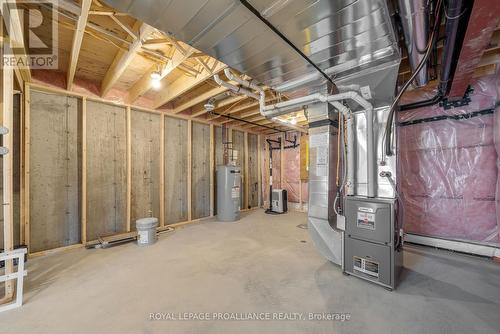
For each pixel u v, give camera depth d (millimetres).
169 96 3553
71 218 3234
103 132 3572
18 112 2842
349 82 2043
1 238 2654
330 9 1207
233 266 2518
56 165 3121
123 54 2457
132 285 2105
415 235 3230
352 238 2258
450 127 3049
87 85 3369
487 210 2811
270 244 3268
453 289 2020
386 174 2270
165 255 2852
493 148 2766
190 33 1397
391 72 1821
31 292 1992
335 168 2648
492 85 2752
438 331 1495
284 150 6359
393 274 1992
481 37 1504
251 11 1202
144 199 4059
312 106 2607
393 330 1510
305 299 1877
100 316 1661
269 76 2020
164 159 4336
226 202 4781
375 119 2430
